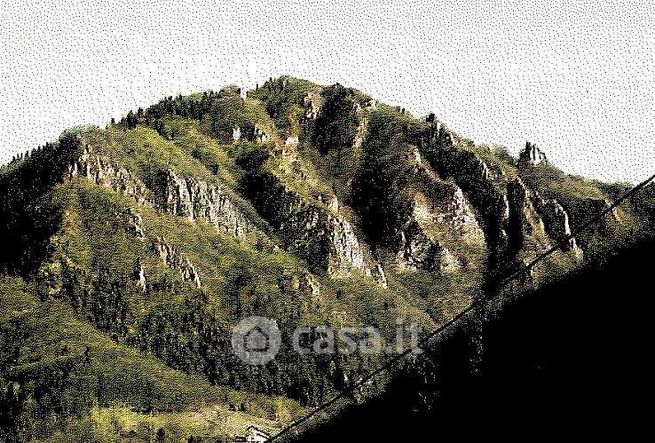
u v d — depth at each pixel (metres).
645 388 73.12
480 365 106.88
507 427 87.25
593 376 80.75
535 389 88.06
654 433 67.19
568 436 75.44
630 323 85.38
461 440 93.69
